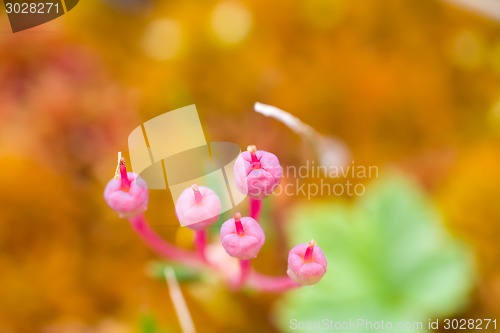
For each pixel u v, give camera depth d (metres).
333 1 0.20
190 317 0.18
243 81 0.20
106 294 0.18
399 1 0.21
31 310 0.18
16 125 0.19
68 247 0.18
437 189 0.19
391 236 0.18
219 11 0.20
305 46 0.20
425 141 0.20
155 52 0.20
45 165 0.19
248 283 0.16
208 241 0.17
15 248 0.18
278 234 0.18
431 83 0.20
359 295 0.18
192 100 0.20
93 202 0.19
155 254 0.18
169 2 0.21
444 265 0.18
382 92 0.20
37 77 0.20
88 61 0.20
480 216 0.19
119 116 0.19
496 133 0.20
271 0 0.20
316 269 0.14
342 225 0.18
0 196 0.18
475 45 0.20
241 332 0.18
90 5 0.20
